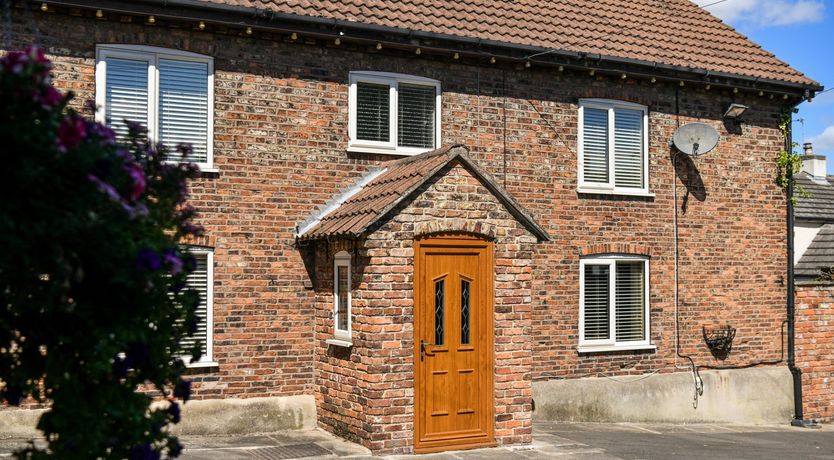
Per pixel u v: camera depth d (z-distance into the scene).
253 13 11.51
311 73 12.33
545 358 13.80
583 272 14.21
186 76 11.62
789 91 15.91
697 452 11.88
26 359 5.05
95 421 4.92
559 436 12.31
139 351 5.08
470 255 11.01
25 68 4.48
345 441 11.04
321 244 11.98
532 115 13.94
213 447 10.65
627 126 14.87
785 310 16.00
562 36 14.43
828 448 12.95
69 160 4.51
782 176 16.08
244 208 11.81
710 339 15.20
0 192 4.43
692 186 15.23
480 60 13.45
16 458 5.12
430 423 10.66
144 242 4.83
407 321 10.53
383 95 12.93
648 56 14.77
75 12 10.88
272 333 11.92
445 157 10.72
